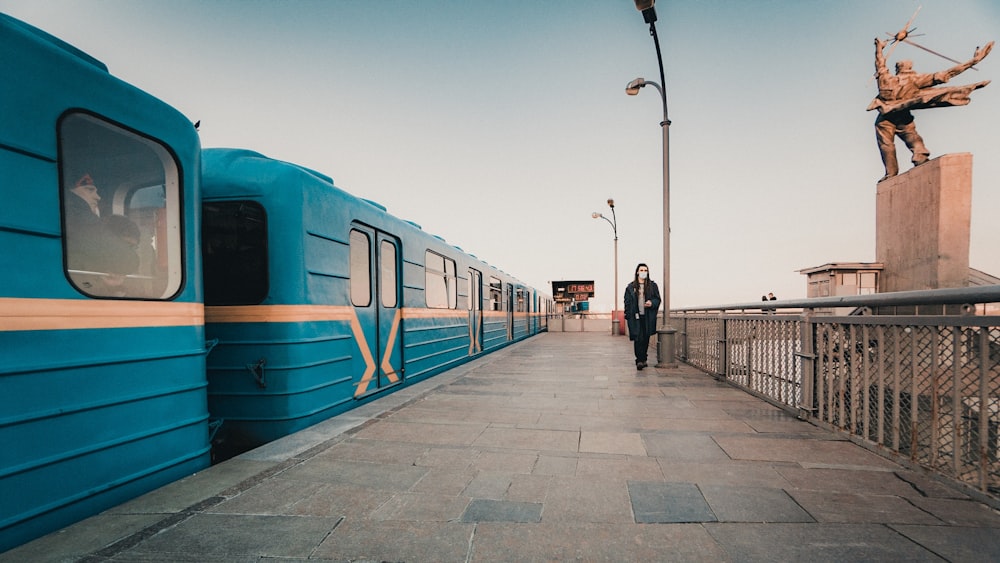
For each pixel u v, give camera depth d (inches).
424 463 135.0
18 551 85.5
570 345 658.2
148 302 118.9
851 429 154.2
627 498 108.2
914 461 123.6
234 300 176.9
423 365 318.0
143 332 117.1
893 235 305.3
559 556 82.9
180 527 95.0
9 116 89.4
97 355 105.3
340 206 210.5
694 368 362.9
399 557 83.0
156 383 120.4
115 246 113.6
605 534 90.8
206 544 88.0
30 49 93.6
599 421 184.2
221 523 96.8
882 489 111.0
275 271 174.4
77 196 104.2
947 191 264.4
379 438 161.0
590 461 135.6
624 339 818.2
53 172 97.7
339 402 205.6
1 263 87.2
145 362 117.2
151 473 117.6
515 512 101.3
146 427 117.0
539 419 188.1
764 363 228.1
